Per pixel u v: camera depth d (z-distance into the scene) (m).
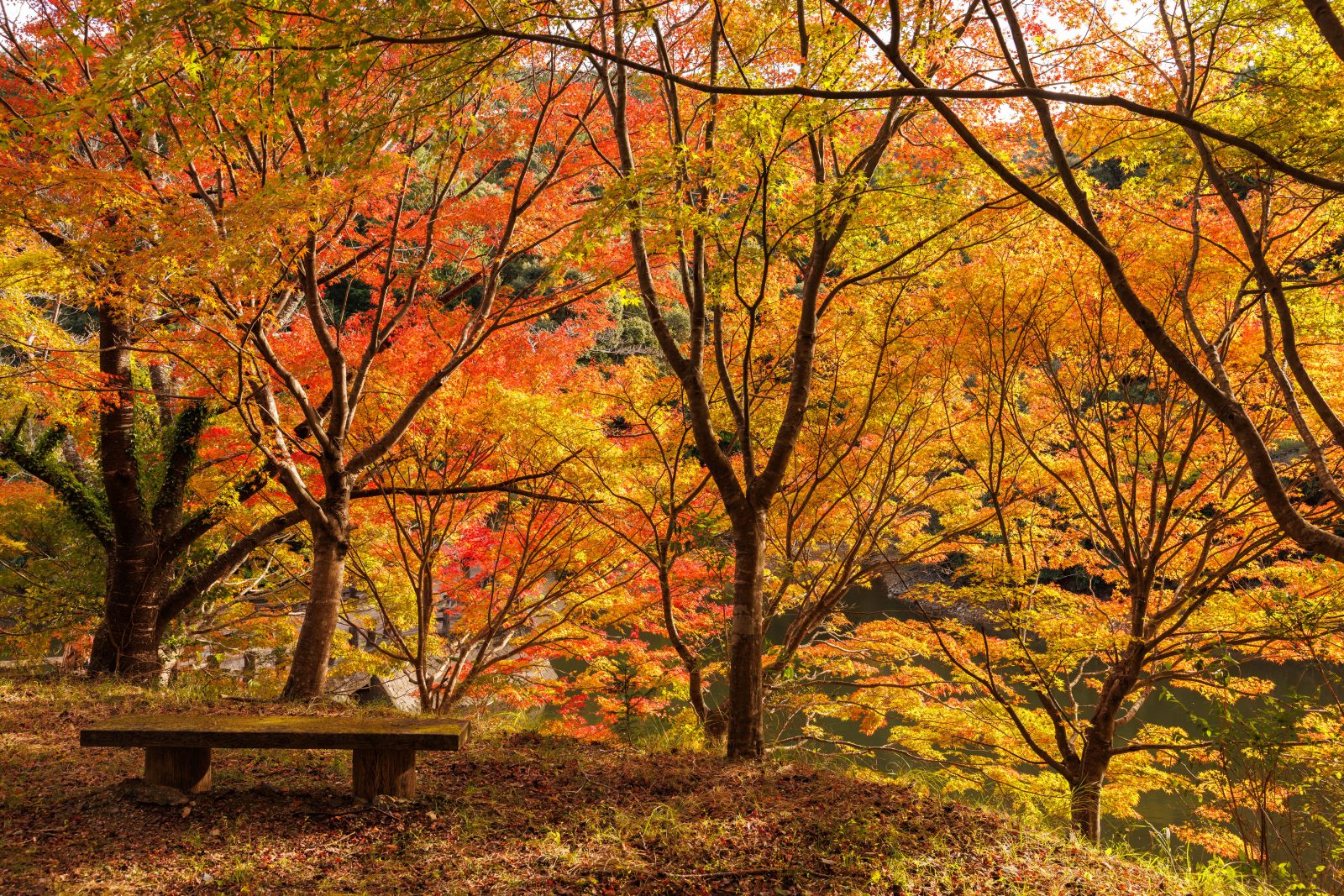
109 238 6.78
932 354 9.00
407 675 12.80
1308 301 7.30
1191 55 6.27
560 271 6.37
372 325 10.32
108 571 10.38
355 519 11.54
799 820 4.66
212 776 4.97
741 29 7.55
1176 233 7.80
